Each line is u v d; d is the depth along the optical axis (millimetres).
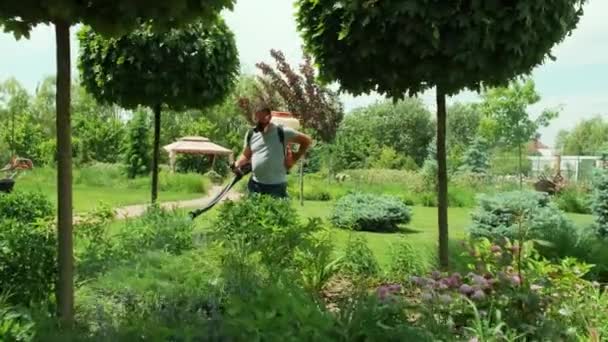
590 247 5422
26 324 2602
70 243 2918
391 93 4539
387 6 3789
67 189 2883
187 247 4480
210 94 6848
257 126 6121
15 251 3354
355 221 9539
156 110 7344
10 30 2863
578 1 4141
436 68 3932
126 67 6578
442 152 4660
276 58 17391
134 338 2508
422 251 5520
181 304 3006
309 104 17547
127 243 4461
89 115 38406
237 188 19547
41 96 43875
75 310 3174
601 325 3111
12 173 23172
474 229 7852
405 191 20953
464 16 3660
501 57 3869
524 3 3615
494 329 2773
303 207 14781
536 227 5875
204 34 6711
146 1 2629
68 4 2570
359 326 2633
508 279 3084
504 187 22391
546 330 2844
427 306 2945
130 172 28484
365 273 4762
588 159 24016
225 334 2451
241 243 4062
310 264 4223
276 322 2469
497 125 23312
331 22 4297
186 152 34125
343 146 32125
